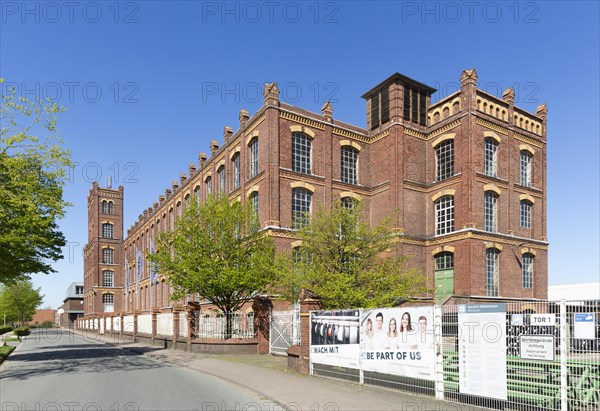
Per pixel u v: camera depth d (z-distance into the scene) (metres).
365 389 12.00
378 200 32.41
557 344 8.66
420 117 33.12
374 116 34.03
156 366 18.31
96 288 74.00
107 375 15.53
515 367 9.03
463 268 28.67
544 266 32.69
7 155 19.05
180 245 23.98
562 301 8.54
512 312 9.35
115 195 78.19
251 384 13.17
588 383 8.58
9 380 14.52
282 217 28.72
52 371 16.75
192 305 24.97
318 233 18.64
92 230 77.81
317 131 31.14
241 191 32.22
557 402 8.57
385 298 16.97
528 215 33.00
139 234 64.62
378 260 19.08
